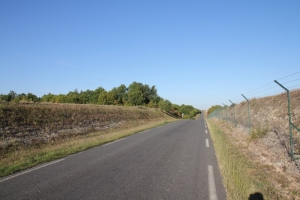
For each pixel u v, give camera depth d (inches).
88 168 261.9
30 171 248.4
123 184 208.2
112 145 427.2
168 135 588.4
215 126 879.7
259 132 436.8
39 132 556.7
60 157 321.4
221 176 234.8
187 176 234.2
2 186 200.5
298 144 308.2
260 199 173.6
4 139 446.9
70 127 690.8
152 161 298.7
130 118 1248.8
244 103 851.4
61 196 178.9
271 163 282.8
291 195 186.7
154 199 175.2
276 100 516.1
